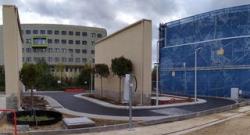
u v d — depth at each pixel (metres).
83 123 12.30
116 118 15.22
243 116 16.16
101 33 94.06
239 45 33.88
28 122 12.84
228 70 34.84
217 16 36.34
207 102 26.61
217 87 35.94
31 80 16.17
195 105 23.09
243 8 33.84
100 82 32.81
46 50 87.88
